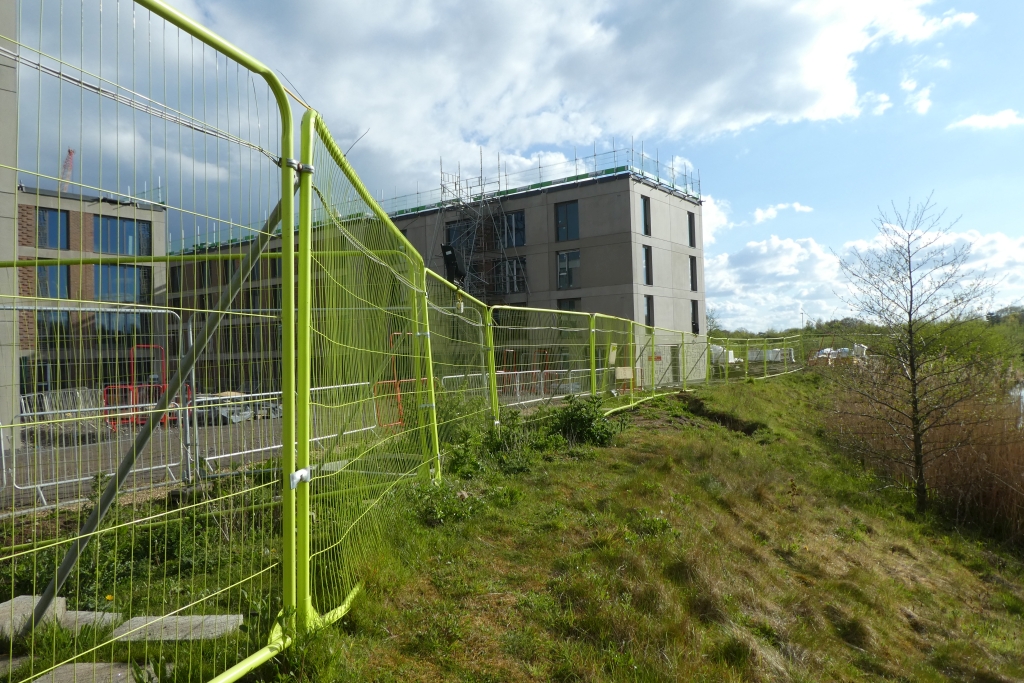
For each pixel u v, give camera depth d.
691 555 5.58
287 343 3.04
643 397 15.32
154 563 4.11
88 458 4.25
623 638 4.18
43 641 3.06
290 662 3.00
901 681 5.00
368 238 4.45
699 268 39.06
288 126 3.02
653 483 7.62
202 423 4.04
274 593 3.50
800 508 9.13
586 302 34.09
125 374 4.04
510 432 8.73
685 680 3.92
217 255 2.92
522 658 3.77
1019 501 10.74
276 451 3.61
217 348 3.41
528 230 35.72
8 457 4.45
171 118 2.44
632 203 33.25
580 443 9.76
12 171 2.09
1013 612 7.37
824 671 4.80
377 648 3.59
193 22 2.48
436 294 7.15
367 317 4.39
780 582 6.17
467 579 4.68
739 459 10.68
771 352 27.22
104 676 2.84
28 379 4.26
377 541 4.60
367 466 4.40
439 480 6.43
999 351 15.09
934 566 8.53
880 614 6.20
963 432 11.62
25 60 2.04
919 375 11.73
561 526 5.95
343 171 3.86
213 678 2.70
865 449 12.69
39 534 4.31
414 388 6.05
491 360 8.98
